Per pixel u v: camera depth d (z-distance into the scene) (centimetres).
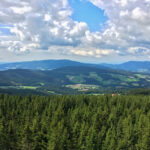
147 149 5684
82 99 11806
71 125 7138
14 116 8069
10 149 5853
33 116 8119
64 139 5869
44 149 5834
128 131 6469
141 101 11481
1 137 5975
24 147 5812
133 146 6094
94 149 5809
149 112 8625
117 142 6019
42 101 10256
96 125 7362
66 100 10781
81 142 5884
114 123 7725
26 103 10019
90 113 8419
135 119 8119
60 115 8131
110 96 12812
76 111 8362
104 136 6600
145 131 6353
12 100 10262
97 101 10975
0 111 8400
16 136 6222
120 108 9450
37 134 6278
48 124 7162
